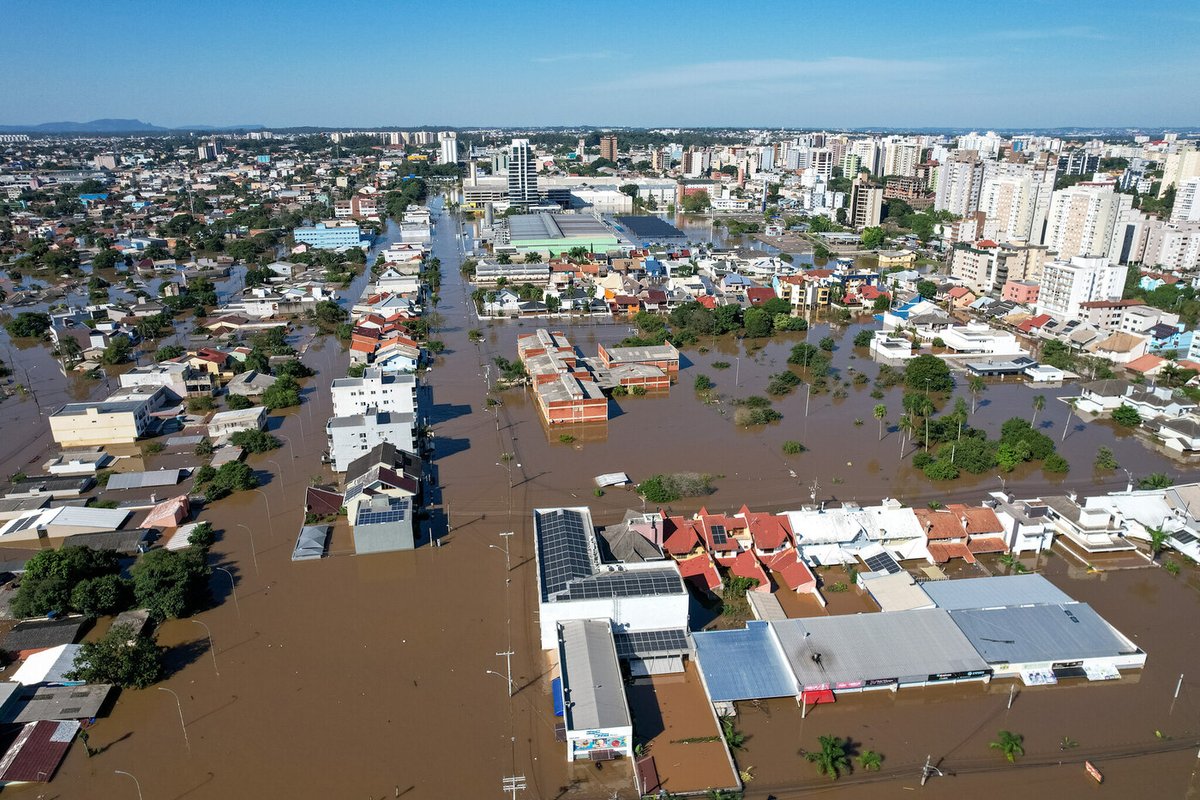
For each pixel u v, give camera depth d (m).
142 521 128.25
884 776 78.81
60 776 78.50
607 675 86.62
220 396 190.12
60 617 101.38
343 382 157.25
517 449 157.38
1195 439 156.00
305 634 100.38
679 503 134.50
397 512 121.19
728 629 99.94
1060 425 172.38
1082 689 91.06
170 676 92.94
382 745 82.75
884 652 92.00
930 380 189.62
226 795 76.50
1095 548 118.62
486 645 98.31
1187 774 79.06
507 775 79.06
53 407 181.88
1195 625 102.69
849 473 146.62
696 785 77.56
